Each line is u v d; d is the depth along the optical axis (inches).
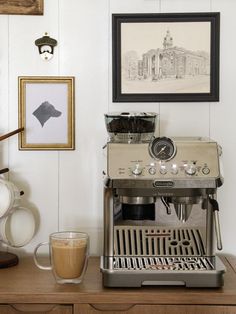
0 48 83.2
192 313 63.8
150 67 83.1
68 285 67.6
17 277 71.1
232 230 83.4
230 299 63.6
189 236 71.6
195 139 72.9
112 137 71.8
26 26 83.1
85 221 84.0
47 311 64.4
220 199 83.4
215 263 68.4
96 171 84.0
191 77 83.1
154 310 64.0
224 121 83.3
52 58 83.3
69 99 83.2
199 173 66.5
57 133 83.6
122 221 71.4
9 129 83.8
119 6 82.9
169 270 65.4
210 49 82.7
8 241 81.0
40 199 84.0
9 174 84.0
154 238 71.4
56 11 83.0
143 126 70.5
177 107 83.6
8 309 64.5
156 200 71.4
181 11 82.7
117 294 63.9
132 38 83.0
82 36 83.2
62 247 67.5
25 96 83.3
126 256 70.5
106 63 83.4
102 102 83.6
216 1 82.6
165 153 66.9
